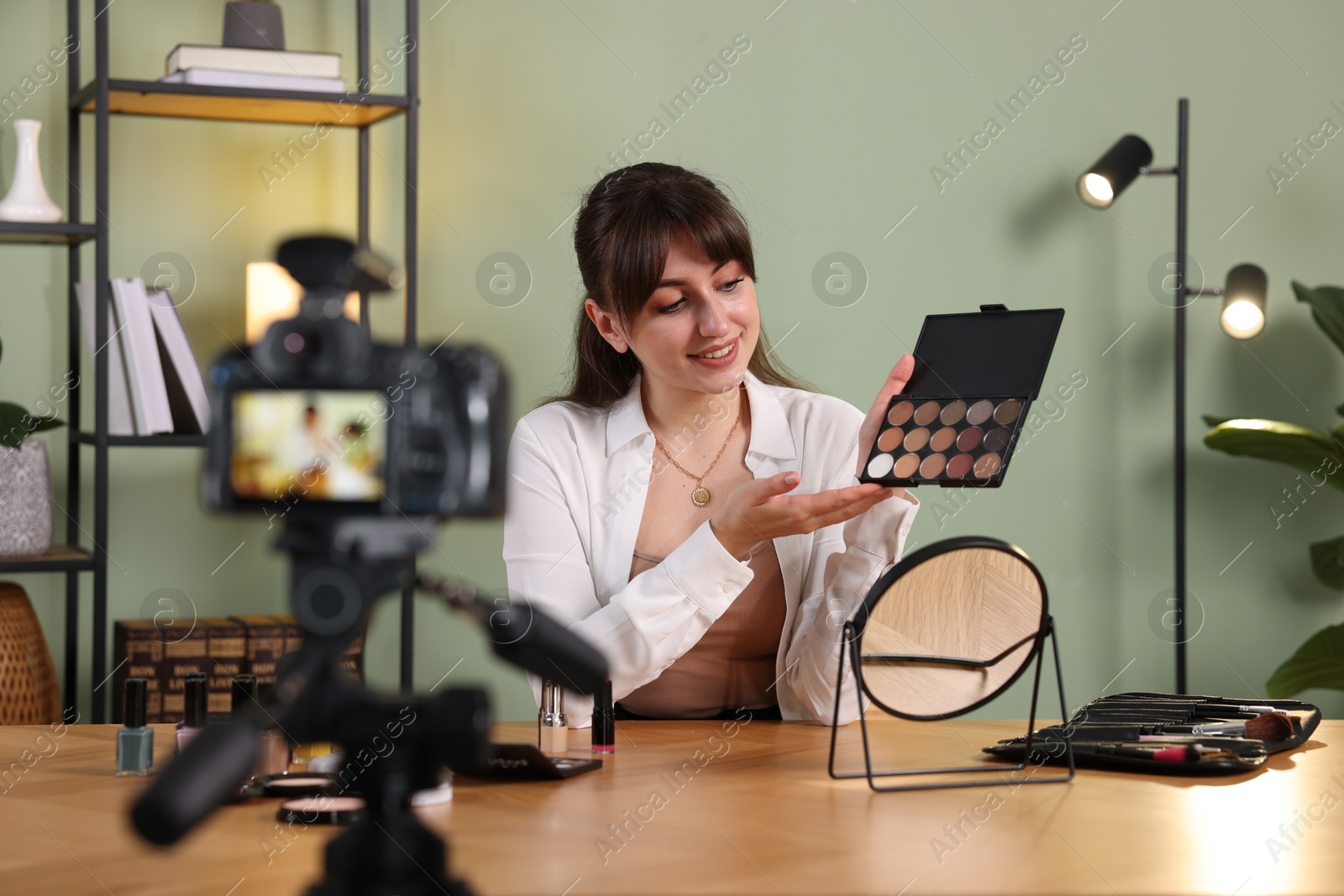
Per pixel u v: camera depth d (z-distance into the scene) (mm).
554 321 2465
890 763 971
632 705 1534
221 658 2049
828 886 635
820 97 2598
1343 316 2588
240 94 2062
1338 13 2861
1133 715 1107
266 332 485
